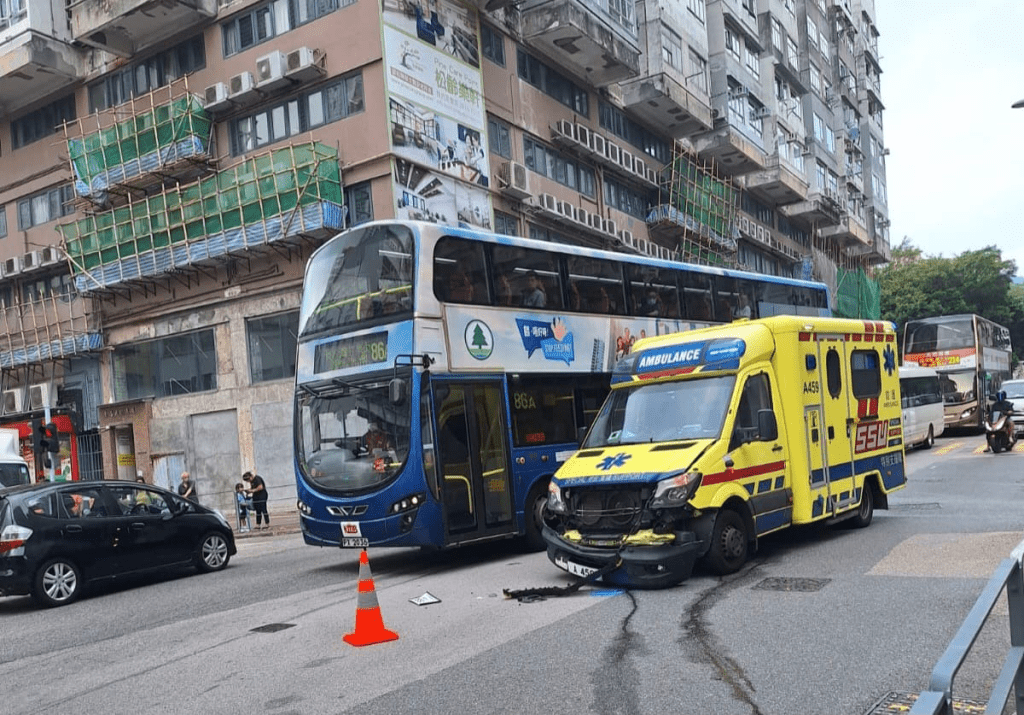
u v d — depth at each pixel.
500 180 25.39
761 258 45.03
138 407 26.97
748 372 9.55
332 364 11.76
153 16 25.36
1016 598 3.30
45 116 29.95
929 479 17.44
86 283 27.38
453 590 9.37
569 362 13.16
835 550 9.80
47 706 6.22
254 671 6.61
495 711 5.19
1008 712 4.60
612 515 8.70
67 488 11.82
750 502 9.16
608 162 30.70
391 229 11.64
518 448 12.05
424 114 22.91
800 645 6.15
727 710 4.96
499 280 12.39
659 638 6.59
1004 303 64.06
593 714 5.02
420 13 23.19
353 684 6.00
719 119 37.31
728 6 38.41
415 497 10.66
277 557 14.94
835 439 10.73
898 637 6.17
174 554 12.78
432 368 11.07
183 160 24.78
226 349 25.30
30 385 30.47
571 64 29.53
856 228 55.81
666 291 15.53
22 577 10.98
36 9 27.30
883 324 12.35
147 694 6.27
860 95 61.31
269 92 23.94
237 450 25.14
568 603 8.11
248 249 23.72
